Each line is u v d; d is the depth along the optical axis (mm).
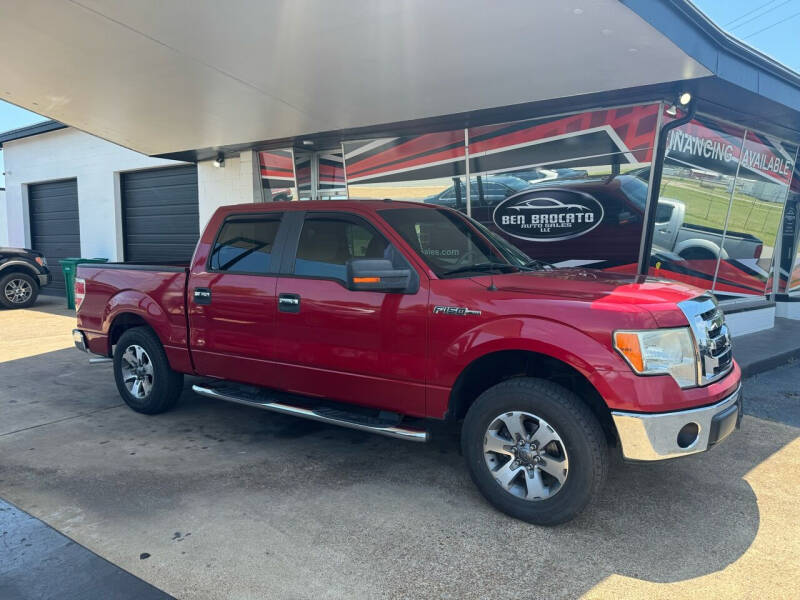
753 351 7625
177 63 6188
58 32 5570
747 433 5078
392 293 3855
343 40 5328
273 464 4340
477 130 7938
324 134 8992
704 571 3021
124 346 5508
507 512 3531
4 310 12695
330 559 3096
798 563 3098
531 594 2820
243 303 4562
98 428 5137
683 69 5664
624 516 3590
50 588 2830
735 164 8312
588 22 4695
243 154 10312
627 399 3143
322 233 4344
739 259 8930
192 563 3049
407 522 3490
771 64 6430
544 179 7461
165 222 12898
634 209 6895
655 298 3375
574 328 3275
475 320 3551
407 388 3850
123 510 3619
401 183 8703
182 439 4863
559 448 3350
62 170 14773
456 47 5336
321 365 4199
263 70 6191
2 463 4344
